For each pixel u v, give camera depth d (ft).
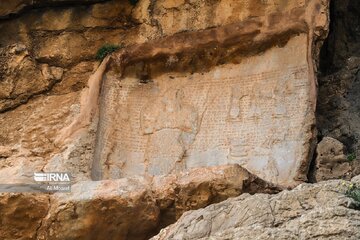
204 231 33.14
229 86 46.42
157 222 40.96
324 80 48.85
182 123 46.06
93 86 46.52
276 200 32.91
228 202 34.14
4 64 47.50
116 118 46.37
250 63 46.55
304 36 45.88
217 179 40.45
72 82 47.37
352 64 49.11
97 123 45.75
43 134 45.29
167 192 40.91
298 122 44.45
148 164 45.42
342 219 30.58
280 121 44.86
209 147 45.37
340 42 50.93
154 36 47.65
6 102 47.01
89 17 48.37
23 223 41.65
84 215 41.04
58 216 41.16
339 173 43.75
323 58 50.93
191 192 40.63
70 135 44.96
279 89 45.52
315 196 32.58
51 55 47.85
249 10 46.91
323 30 45.73
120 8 48.44
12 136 45.47
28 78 47.42
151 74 47.32
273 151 44.32
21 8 48.26
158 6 48.11
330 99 48.01
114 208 40.83
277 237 30.53
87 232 41.06
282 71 45.78
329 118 47.47
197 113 46.16
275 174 43.68
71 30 48.26
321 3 46.03
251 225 32.22
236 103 45.93
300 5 46.34
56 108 46.39
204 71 47.03
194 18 47.44
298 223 31.07
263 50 46.60
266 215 32.50
